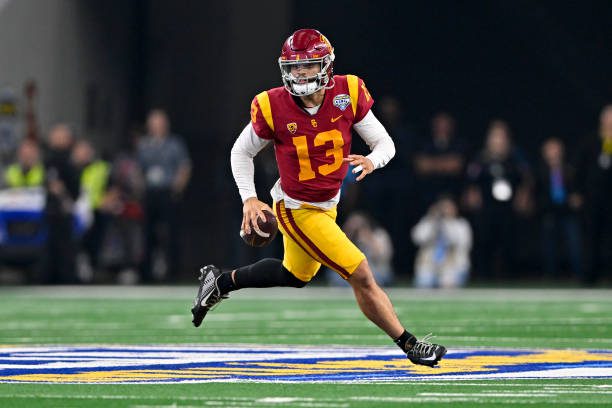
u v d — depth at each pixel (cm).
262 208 2559
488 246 7288
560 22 8744
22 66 7788
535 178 7206
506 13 8762
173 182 7231
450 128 7688
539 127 8794
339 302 5462
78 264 7231
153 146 7225
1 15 7688
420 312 4734
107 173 7269
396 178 7381
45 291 6519
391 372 2553
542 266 7912
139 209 7306
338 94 2505
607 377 2448
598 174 6662
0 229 6969
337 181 2527
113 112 8288
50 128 7906
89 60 8144
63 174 7044
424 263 6850
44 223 7006
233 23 8419
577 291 6400
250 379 2414
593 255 6819
